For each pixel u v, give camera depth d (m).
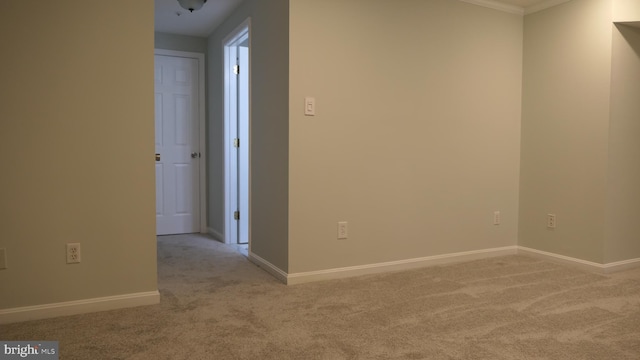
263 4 3.35
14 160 2.30
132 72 2.51
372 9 3.22
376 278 3.18
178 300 2.68
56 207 2.39
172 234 4.89
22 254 2.33
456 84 3.61
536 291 2.89
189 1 3.48
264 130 3.37
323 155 3.09
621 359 1.93
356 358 1.93
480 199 3.78
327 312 2.49
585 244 3.47
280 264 3.14
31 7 2.29
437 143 3.54
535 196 3.84
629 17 3.21
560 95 3.63
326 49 3.06
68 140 2.40
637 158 3.51
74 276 2.44
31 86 2.31
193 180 4.93
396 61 3.33
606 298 2.76
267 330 2.23
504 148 3.88
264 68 3.35
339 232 3.17
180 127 4.86
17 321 2.32
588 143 3.44
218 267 3.48
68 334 2.17
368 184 3.26
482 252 3.81
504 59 3.83
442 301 2.68
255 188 3.58
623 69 3.35
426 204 3.52
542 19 3.75
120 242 2.53
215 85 4.67
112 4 2.45
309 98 3.01
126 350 1.99
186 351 1.99
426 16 3.44
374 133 3.27
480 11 3.69
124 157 2.52
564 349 2.03
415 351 2.00
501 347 2.05
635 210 3.53
